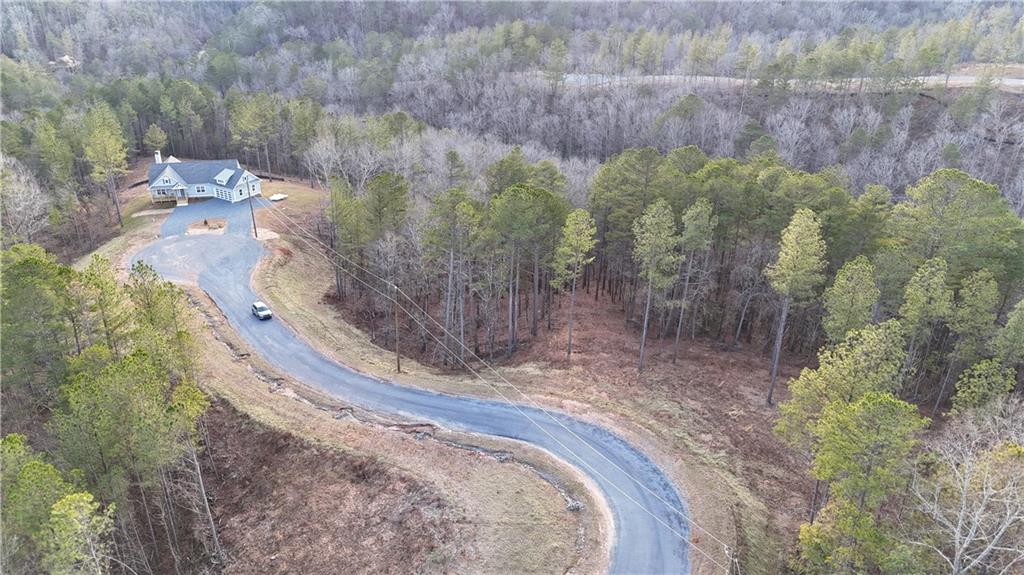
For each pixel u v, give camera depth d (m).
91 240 73.31
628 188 51.56
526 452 37.28
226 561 32.88
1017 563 25.00
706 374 47.47
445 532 31.39
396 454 36.75
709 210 44.28
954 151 79.12
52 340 35.34
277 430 39.03
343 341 52.34
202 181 83.75
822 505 33.09
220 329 51.97
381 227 52.91
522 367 48.59
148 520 33.22
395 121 82.44
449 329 53.88
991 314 38.75
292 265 66.38
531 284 64.50
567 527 31.83
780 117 95.19
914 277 39.31
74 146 84.19
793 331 52.78
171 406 29.92
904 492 28.61
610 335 53.44
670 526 32.19
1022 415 30.08
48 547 23.72
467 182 63.88
